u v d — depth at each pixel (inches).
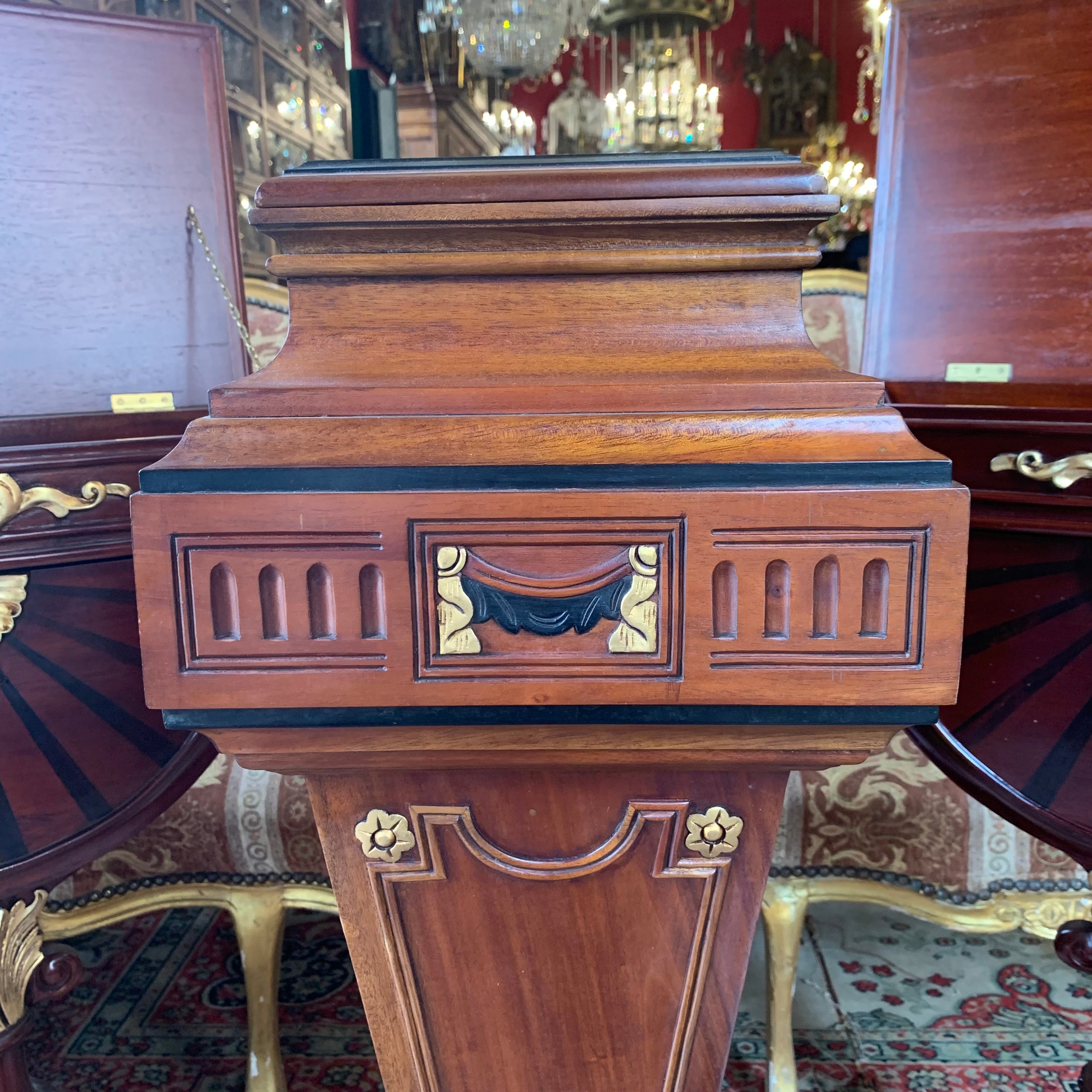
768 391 17.6
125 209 32.4
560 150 197.8
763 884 20.8
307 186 17.8
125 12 56.1
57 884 30.1
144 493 16.6
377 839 20.3
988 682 30.3
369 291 18.6
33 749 28.0
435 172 18.0
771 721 17.4
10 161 30.2
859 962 48.6
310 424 17.1
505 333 18.6
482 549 16.8
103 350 32.1
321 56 79.2
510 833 20.3
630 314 18.6
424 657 17.1
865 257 134.0
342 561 16.8
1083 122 31.3
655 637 17.1
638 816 20.2
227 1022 44.3
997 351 33.1
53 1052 42.0
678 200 17.6
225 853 39.8
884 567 16.6
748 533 16.6
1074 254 31.6
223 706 17.2
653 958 21.2
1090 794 28.7
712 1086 22.4
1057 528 28.0
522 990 21.5
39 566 27.5
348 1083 39.7
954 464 29.9
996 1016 43.9
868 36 248.5
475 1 96.8
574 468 16.7
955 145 33.7
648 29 173.3
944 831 39.1
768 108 251.9
